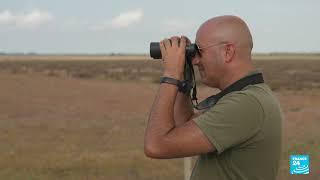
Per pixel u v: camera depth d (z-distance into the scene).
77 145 24.47
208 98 4.11
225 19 3.96
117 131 30.17
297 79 99.94
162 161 18.62
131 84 83.00
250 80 3.89
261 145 3.76
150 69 157.00
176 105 4.46
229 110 3.73
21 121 35.78
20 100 52.25
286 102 51.62
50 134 28.95
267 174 3.82
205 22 4.06
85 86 74.50
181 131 3.77
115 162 18.83
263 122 3.73
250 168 3.79
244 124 3.70
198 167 3.98
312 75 118.00
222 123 3.72
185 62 4.18
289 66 178.75
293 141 21.98
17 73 100.31
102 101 53.66
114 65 199.25
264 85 3.95
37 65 176.62
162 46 4.11
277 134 3.83
